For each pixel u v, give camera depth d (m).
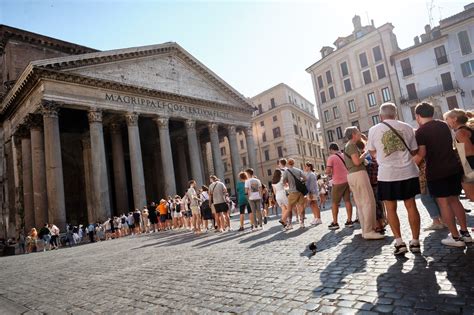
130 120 29.06
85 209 37.25
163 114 31.91
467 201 10.71
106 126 34.34
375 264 4.60
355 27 47.56
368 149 5.33
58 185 23.44
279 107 56.66
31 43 34.28
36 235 22.17
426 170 5.04
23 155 28.56
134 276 6.35
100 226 24.03
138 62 31.11
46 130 23.77
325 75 49.69
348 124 46.62
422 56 39.53
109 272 7.30
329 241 6.98
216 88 38.88
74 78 25.56
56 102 24.36
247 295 4.05
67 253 14.73
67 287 6.23
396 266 4.36
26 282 7.55
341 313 3.08
